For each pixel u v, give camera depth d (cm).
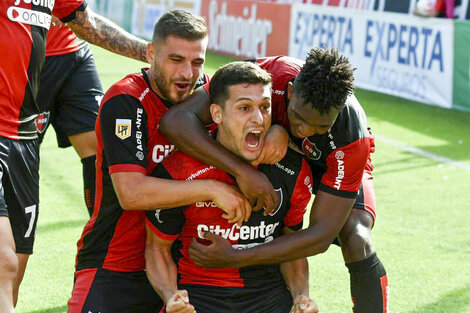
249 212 377
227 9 1933
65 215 710
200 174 385
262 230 391
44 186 807
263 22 1758
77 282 429
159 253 393
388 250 635
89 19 501
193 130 377
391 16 1388
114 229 419
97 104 609
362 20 1462
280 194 389
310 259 616
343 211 393
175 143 382
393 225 700
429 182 849
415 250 636
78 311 413
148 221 390
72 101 603
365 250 423
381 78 1437
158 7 2412
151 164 411
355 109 396
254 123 361
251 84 360
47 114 600
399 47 1382
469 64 1240
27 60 432
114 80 1538
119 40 512
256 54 1795
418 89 1345
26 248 456
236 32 1884
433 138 1069
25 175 445
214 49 2017
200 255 374
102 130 396
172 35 384
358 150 389
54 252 616
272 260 377
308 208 761
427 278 575
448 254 627
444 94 1294
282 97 399
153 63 399
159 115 406
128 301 421
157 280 387
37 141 461
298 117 368
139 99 400
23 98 435
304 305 383
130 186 383
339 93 356
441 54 1283
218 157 371
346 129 386
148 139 405
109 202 416
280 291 396
